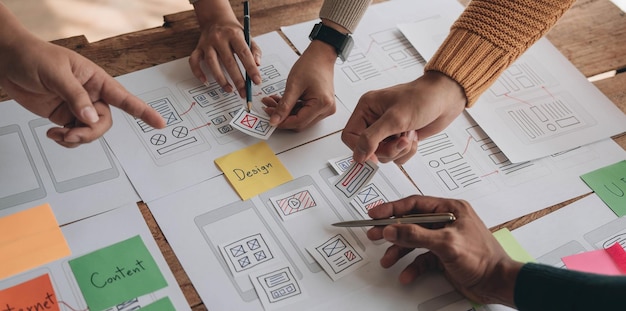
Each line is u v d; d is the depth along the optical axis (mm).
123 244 815
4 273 769
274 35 1144
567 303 730
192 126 976
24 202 842
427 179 967
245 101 1029
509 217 933
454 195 951
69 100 775
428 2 1268
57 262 787
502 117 1079
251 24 1152
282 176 928
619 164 1038
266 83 1059
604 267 892
